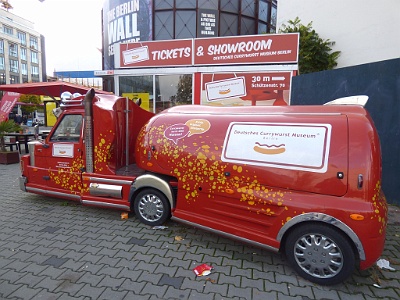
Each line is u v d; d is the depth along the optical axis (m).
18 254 3.06
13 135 9.12
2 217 4.14
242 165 2.94
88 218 4.12
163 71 8.16
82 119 4.22
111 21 16.89
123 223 3.96
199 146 3.26
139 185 3.77
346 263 2.46
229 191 3.03
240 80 7.55
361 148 2.42
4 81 59.16
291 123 2.74
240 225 3.02
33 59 69.06
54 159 4.45
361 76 5.11
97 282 2.57
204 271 2.77
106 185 4.03
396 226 3.94
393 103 4.62
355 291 2.51
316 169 2.54
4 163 8.39
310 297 2.42
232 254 3.15
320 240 2.56
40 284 2.53
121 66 8.67
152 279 2.63
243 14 16.50
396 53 8.02
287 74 7.20
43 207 4.57
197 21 15.54
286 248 2.77
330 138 2.54
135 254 3.10
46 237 3.49
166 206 3.73
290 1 10.16
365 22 8.45
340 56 8.98
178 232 3.69
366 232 2.34
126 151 4.43
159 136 3.61
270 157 2.78
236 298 2.39
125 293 2.43
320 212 2.49
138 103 5.19
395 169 4.70
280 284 2.60
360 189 2.38
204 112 3.41
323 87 5.98
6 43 59.41
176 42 8.04
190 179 3.35
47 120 13.48
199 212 3.34
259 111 3.03
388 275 2.76
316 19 9.42
